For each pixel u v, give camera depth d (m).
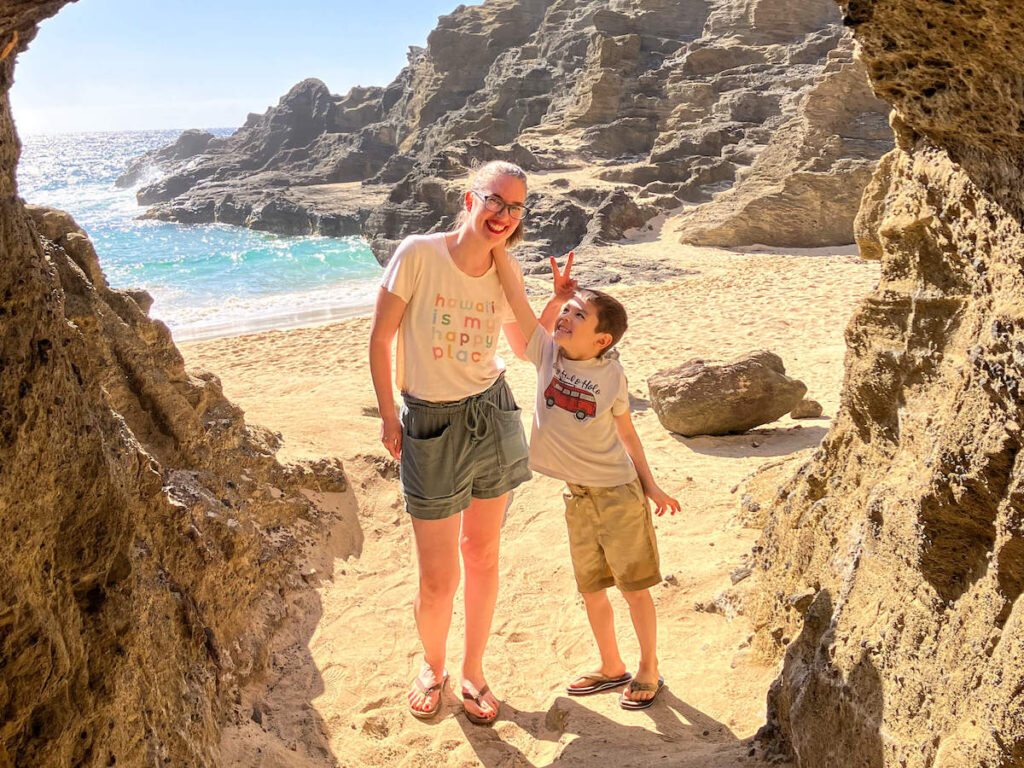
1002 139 1.80
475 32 61.34
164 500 3.28
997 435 1.91
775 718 2.94
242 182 58.66
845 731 2.40
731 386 7.20
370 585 4.43
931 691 2.09
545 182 34.34
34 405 1.80
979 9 1.47
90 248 4.19
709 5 48.75
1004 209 1.95
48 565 1.88
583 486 3.19
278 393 10.71
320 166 61.94
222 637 3.48
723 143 35.06
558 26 56.38
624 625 4.01
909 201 2.83
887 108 26.22
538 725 3.35
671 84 40.97
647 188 32.25
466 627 3.45
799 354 10.91
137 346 4.07
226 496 4.11
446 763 3.12
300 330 15.34
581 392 3.14
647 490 3.28
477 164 37.12
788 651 3.01
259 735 3.13
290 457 5.20
